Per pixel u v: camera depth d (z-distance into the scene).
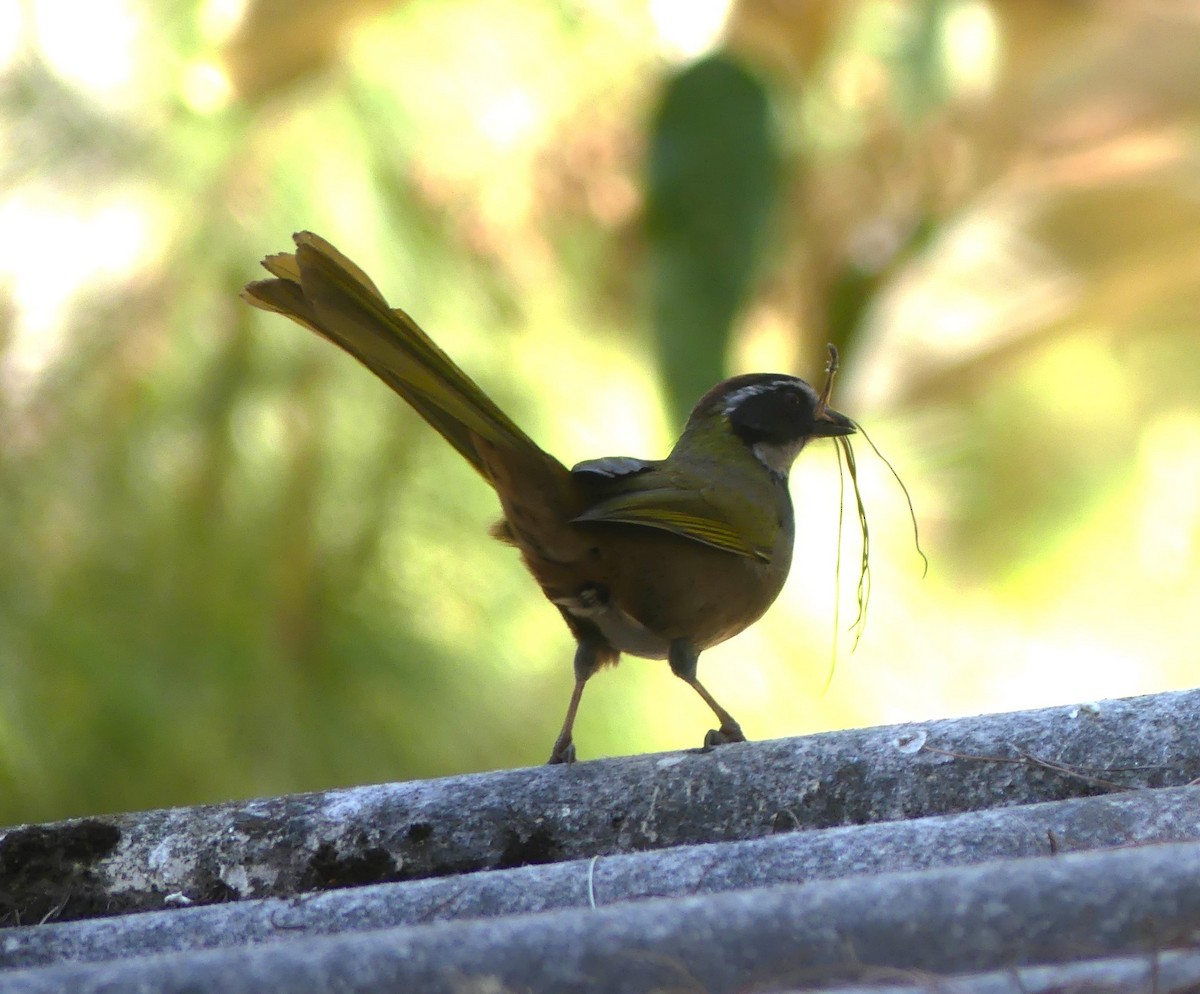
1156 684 16.80
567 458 11.59
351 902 5.61
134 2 11.25
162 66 11.24
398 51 12.20
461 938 4.25
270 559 10.33
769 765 6.49
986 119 16.19
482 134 12.14
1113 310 17.64
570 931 4.26
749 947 4.23
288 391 10.54
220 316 10.64
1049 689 16.23
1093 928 4.21
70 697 9.89
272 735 10.10
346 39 11.96
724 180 12.14
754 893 4.42
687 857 5.65
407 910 5.57
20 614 9.90
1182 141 16.88
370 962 4.17
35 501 10.16
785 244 14.75
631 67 12.80
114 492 10.25
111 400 10.40
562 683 11.11
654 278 12.14
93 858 6.44
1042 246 17.41
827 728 12.02
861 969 4.10
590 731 11.15
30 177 10.87
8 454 10.24
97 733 9.88
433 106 12.06
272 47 11.36
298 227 11.19
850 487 13.45
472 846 6.46
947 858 5.50
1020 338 17.45
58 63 11.05
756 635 12.16
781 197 12.38
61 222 10.77
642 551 8.19
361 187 11.62
